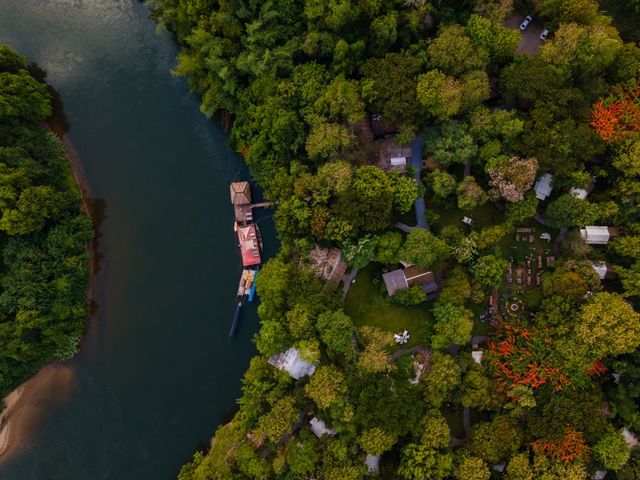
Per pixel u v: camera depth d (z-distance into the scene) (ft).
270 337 195.11
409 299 203.21
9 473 223.51
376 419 187.21
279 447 202.08
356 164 207.72
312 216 200.75
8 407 224.53
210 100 222.48
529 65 195.83
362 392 187.32
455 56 192.54
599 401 188.34
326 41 202.08
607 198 202.28
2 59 218.38
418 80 195.21
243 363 230.68
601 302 188.75
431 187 209.36
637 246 191.72
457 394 198.59
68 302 219.61
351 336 197.47
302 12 208.44
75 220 223.10
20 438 224.94
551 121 191.72
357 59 205.26
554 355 192.24
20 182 204.33
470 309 212.02
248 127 220.02
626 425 194.39
